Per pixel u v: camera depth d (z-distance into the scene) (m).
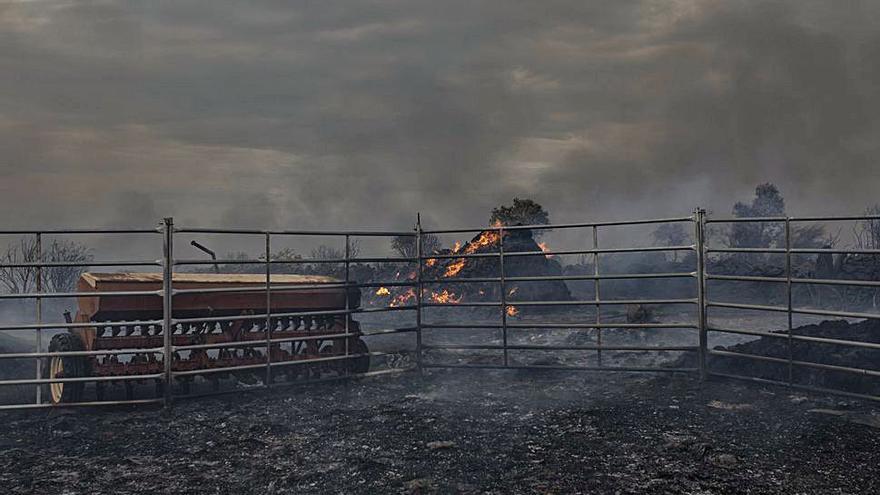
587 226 10.02
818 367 8.50
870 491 5.42
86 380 8.23
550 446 6.73
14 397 9.50
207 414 8.37
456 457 6.46
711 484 5.61
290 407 8.69
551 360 12.30
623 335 14.97
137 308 8.94
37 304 8.27
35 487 5.82
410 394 9.45
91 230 8.27
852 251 8.17
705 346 9.67
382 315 22.64
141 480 5.98
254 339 9.69
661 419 7.68
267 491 5.66
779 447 6.57
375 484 5.76
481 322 19.91
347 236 10.16
